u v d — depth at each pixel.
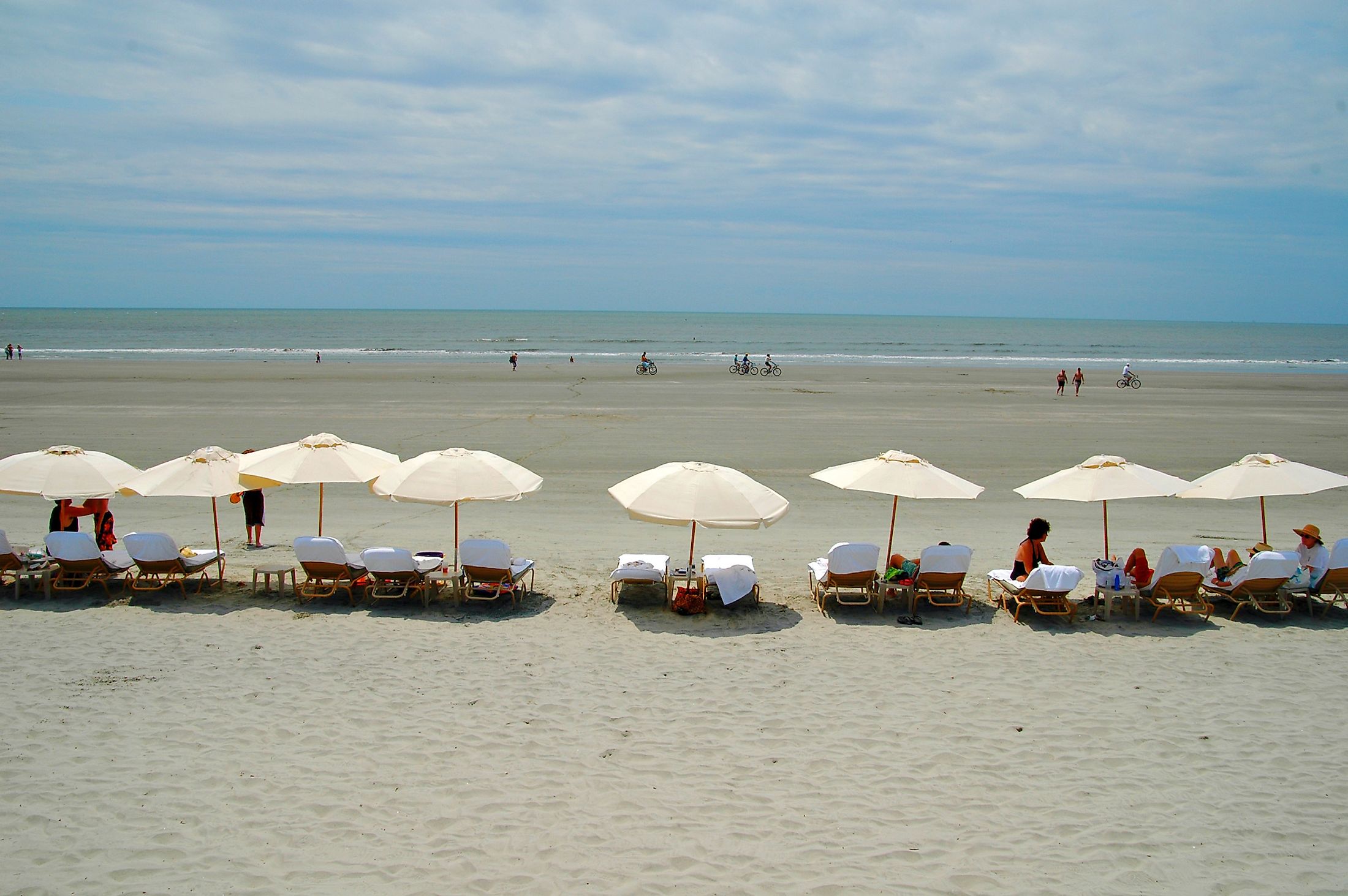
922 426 27.94
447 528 14.39
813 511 16.16
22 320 155.62
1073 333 158.50
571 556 12.58
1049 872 5.25
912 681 8.16
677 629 9.52
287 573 11.23
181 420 26.56
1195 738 7.04
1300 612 10.22
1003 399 36.97
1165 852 5.47
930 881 5.13
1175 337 144.75
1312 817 5.89
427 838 5.46
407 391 37.19
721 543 13.69
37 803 5.73
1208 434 26.53
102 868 5.06
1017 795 6.14
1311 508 16.94
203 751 6.50
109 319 169.25
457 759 6.48
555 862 5.24
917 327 187.75
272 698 7.50
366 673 8.10
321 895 4.86
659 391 38.81
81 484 9.93
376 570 9.87
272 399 33.12
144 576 10.88
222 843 5.35
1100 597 10.36
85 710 7.15
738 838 5.55
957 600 10.27
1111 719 7.38
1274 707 7.63
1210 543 14.02
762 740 6.91
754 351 85.25
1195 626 9.78
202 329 120.56
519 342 95.12
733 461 21.27
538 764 6.44
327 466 10.17
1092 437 25.84
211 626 9.34
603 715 7.32
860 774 6.41
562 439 24.28
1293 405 35.72
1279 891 5.09
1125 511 16.62
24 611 9.72
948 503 17.09
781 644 9.11
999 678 8.25
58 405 29.95
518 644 8.96
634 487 9.62
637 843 5.46
